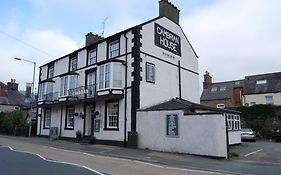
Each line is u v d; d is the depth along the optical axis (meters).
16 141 23.69
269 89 38.72
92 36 27.44
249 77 43.00
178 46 24.78
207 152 15.47
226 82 45.59
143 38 20.94
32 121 33.00
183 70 24.91
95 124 22.55
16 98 57.75
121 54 21.47
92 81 23.91
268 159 14.80
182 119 16.94
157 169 11.11
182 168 11.69
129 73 20.53
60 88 26.44
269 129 31.98
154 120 18.38
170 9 24.58
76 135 24.05
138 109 19.41
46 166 10.81
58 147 19.39
